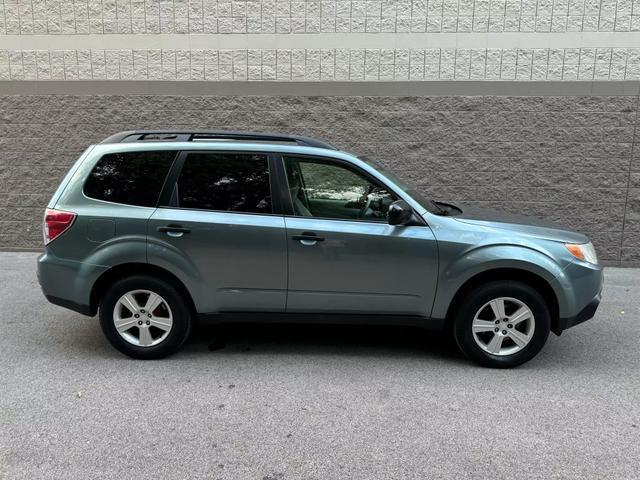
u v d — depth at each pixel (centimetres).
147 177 421
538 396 378
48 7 773
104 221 412
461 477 285
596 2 724
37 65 784
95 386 386
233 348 461
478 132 759
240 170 420
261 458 301
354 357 445
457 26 743
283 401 367
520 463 298
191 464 294
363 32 754
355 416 347
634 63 728
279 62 768
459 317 418
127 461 296
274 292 418
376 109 767
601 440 321
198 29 768
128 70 780
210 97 779
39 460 296
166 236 410
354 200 420
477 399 372
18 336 484
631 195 753
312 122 777
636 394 383
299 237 408
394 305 418
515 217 463
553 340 490
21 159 802
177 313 424
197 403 362
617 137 743
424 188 777
